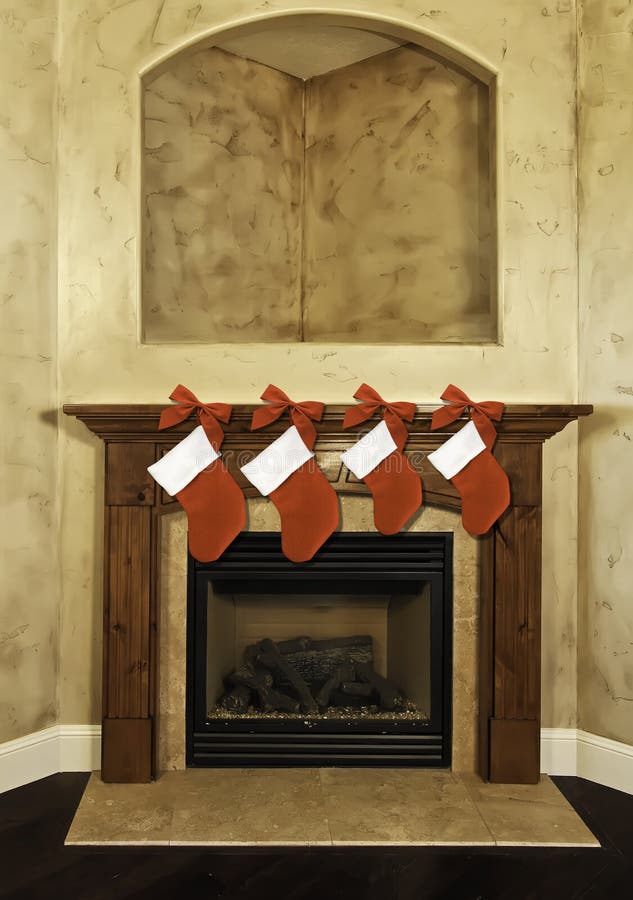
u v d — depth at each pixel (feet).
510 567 8.21
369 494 8.39
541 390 8.55
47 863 6.72
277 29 9.04
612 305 8.32
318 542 8.14
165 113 9.74
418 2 8.53
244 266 10.64
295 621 9.20
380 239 10.53
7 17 8.07
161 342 8.66
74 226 8.48
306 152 11.38
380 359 8.53
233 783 8.17
